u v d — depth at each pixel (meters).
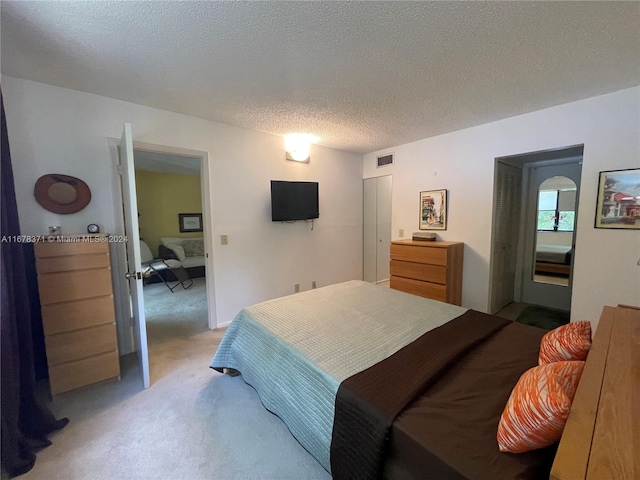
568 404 0.77
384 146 4.00
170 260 5.03
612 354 1.06
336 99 2.38
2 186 1.50
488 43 1.61
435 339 1.61
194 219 6.31
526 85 2.14
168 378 2.16
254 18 1.39
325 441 1.26
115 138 2.39
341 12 1.35
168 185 5.99
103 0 1.25
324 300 2.36
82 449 1.50
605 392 0.83
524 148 2.78
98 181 2.34
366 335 1.70
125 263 2.50
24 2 1.25
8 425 1.34
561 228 3.49
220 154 3.02
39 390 2.00
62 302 1.90
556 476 0.59
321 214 4.04
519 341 1.61
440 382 1.24
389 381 1.24
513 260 3.79
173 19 1.39
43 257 1.83
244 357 1.93
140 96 2.32
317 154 3.92
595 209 2.40
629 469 0.59
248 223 3.29
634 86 2.16
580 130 2.44
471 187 3.22
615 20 1.40
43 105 2.10
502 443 0.88
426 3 1.29
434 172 3.55
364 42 1.59
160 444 1.53
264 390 1.70
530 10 1.34
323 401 1.30
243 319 2.08
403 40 1.58
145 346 2.01
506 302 3.73
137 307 1.97
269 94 2.27
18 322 1.53
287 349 1.59
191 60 1.77
